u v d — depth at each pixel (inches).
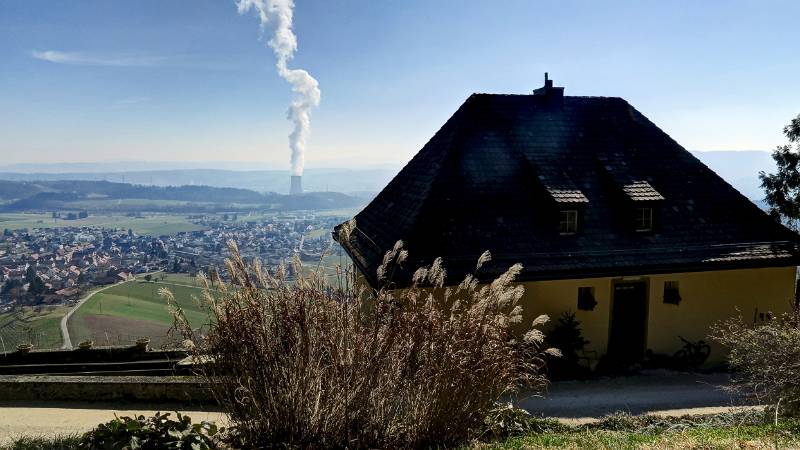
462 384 245.9
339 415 237.6
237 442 246.2
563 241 506.3
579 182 553.9
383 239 519.2
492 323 257.6
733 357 389.1
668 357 522.9
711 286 527.5
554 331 484.4
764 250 532.7
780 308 542.6
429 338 248.4
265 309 239.8
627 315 520.7
